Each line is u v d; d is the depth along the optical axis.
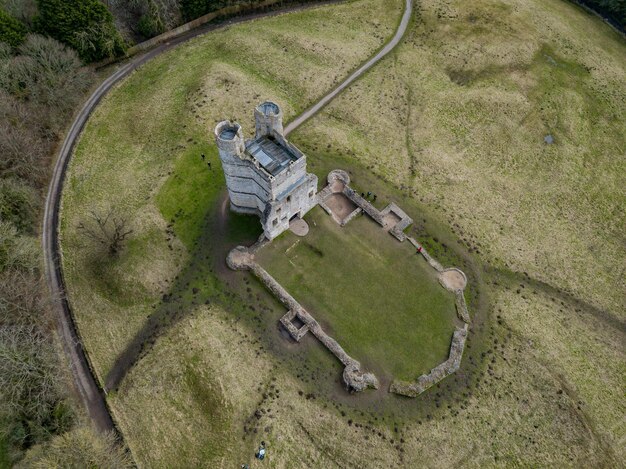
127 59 94.50
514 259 69.06
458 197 74.88
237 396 55.00
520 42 98.31
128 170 75.56
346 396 56.06
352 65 92.50
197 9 99.25
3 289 55.69
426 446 53.47
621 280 68.94
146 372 57.09
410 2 106.19
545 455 53.78
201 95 84.12
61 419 52.53
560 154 82.25
